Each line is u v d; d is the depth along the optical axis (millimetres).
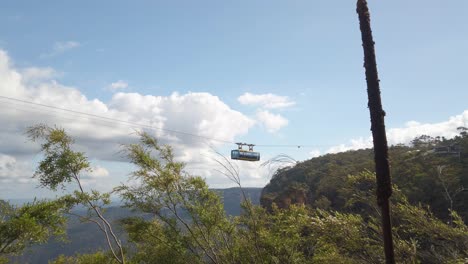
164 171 11805
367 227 6969
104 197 12211
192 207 11539
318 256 8094
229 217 11133
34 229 9773
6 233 9523
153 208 11789
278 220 9961
